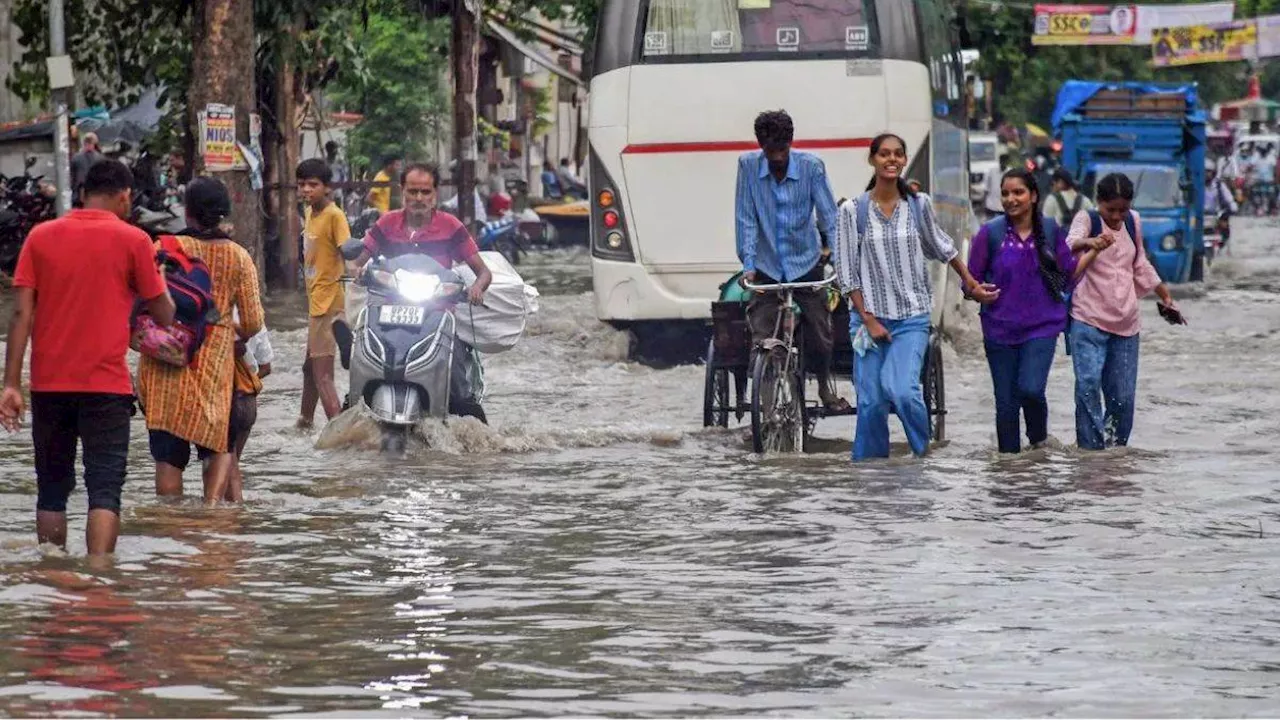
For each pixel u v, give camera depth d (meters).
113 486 16.95
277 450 24.66
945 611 14.78
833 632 14.05
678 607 14.95
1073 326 24.55
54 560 16.62
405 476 22.31
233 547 17.42
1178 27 103.12
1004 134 110.94
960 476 22.14
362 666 12.91
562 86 126.75
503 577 16.16
